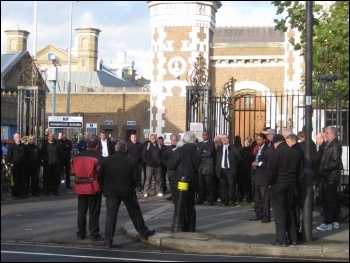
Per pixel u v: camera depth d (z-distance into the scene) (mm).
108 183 11906
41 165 21250
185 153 12766
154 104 33938
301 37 15094
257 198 14516
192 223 12922
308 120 12008
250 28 38312
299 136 14969
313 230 13125
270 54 32844
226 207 17703
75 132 42219
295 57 32094
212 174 18188
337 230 13148
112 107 45344
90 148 12469
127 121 45094
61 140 23250
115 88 52906
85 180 12289
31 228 13758
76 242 12273
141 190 22281
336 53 15320
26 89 21500
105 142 22094
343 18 14273
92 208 12445
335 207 13203
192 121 19688
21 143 19812
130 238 12828
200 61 21344
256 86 33000
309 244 11734
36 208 17250
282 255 11383
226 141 18141
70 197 20344
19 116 21609
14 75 39531
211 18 33906
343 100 15711
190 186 12805
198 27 33406
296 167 11617
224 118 20547
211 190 18266
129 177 11969
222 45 33438
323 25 14508
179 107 33562
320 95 15680
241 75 33281
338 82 14969
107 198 11930
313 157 14594
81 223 12508
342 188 15719
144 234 12273
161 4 33562
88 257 10672
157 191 20844
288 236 11773
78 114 45469
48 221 14781
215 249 11602
